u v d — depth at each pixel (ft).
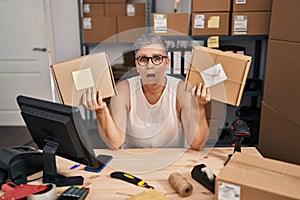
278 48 5.92
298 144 5.20
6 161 3.75
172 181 3.49
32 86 11.72
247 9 8.20
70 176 3.78
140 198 3.15
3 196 3.08
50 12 10.82
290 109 5.47
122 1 9.45
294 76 5.26
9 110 12.00
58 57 11.21
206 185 3.46
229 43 9.95
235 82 3.79
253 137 8.77
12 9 10.98
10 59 11.46
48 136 3.62
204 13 8.31
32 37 11.21
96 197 3.34
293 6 5.28
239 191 2.77
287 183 2.76
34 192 3.13
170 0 10.09
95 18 9.35
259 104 9.99
